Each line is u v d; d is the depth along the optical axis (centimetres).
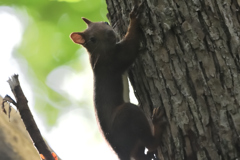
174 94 781
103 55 1052
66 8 1578
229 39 750
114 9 940
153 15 820
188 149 758
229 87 733
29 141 1150
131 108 946
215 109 738
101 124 999
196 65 762
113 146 961
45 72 1675
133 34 867
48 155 771
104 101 1016
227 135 721
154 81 818
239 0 769
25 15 1608
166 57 796
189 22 777
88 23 1170
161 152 825
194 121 754
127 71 952
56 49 1627
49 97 1752
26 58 1656
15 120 1155
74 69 1723
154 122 817
